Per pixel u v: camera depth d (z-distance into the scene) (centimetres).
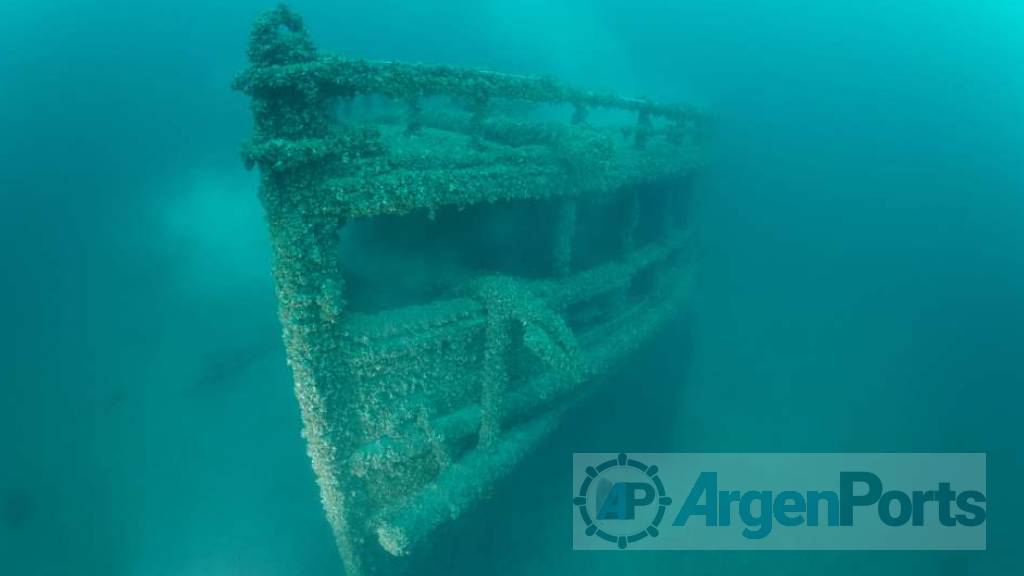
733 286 1340
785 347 1302
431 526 512
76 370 1161
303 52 386
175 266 1370
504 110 1004
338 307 437
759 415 1192
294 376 456
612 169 683
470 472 552
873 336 1271
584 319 762
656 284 962
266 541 854
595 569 848
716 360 1282
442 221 649
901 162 1341
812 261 1329
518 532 786
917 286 1275
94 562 866
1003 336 1192
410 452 514
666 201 978
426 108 935
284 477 952
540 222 742
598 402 859
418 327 502
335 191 405
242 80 379
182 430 1047
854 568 907
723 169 1328
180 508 927
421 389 526
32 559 872
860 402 1203
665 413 1114
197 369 1169
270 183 402
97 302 1283
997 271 1245
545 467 810
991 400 1143
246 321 1294
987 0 1396
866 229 1321
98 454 999
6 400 1084
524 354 623
